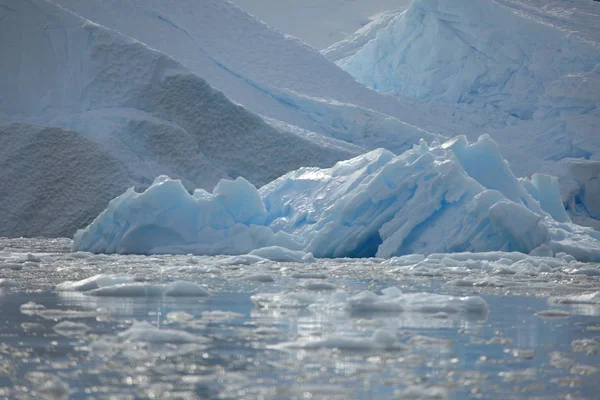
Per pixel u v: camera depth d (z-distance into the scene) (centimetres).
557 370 1670
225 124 11975
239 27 15238
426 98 16575
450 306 2750
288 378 1559
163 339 1972
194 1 15038
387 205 6675
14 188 10494
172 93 11994
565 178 13125
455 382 1538
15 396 1389
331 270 5041
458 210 6475
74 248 7331
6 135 10719
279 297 2906
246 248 6931
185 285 3173
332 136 13638
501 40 16025
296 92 14112
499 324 2425
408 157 6806
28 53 11944
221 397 1397
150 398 1385
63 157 10712
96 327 2227
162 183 7019
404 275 4681
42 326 2236
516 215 6331
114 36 12200
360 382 1527
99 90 11975
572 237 7300
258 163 11919
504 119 15912
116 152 11144
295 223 7181
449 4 15938
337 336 1938
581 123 14838
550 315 2664
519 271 5084
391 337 1919
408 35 16675
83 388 1459
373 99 15175
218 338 2038
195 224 7038
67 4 14038
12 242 8950
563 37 15862
